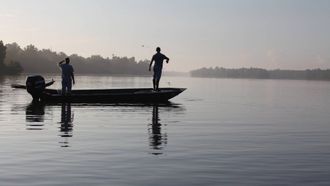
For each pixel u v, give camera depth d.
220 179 7.46
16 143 10.80
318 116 19.33
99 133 12.70
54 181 7.26
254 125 15.45
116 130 13.40
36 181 7.26
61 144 10.73
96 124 14.84
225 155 9.57
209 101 28.72
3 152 9.66
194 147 10.54
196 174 7.80
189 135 12.59
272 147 10.70
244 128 14.53
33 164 8.49
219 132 13.38
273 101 30.42
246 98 33.66
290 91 52.06
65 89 24.11
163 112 19.73
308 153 9.91
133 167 8.30
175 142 11.26
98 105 23.14
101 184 7.09
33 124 14.58
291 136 12.74
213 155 9.55
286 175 7.76
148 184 7.11
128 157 9.23
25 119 16.00
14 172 7.85
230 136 12.55
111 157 9.21
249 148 10.51
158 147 10.48
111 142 11.11
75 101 24.33
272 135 12.91
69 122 15.28
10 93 33.44
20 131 12.91
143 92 25.05
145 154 9.57
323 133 13.49
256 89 57.56
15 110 19.50
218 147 10.59
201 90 49.78
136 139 11.66
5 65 130.12
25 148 10.15
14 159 8.94
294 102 29.58
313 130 14.23
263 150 10.26
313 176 7.70
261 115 19.47
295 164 8.68
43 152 9.69
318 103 28.72
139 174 7.76
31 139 11.43
